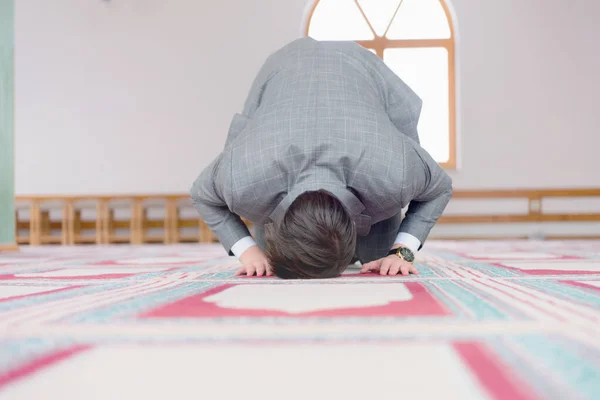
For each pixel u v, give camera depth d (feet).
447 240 24.14
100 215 24.43
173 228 24.09
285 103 5.39
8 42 13.96
